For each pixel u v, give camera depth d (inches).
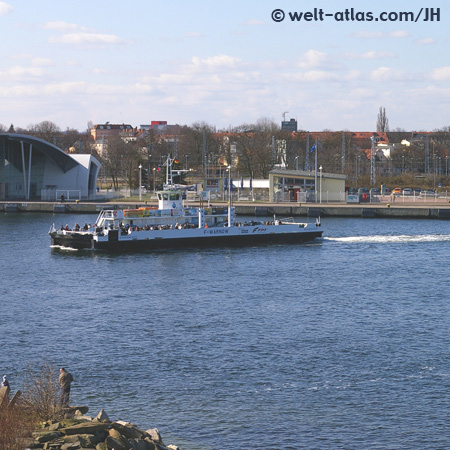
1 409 2541.8
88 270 6461.6
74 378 3484.3
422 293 5388.8
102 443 2431.1
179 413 3080.7
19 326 4448.8
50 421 2610.7
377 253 7440.9
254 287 5674.2
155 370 3592.5
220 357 3789.4
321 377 3484.3
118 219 7800.2
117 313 4790.8
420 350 3880.4
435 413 3065.9
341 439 2839.6
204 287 5684.1
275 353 3850.9
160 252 7480.3
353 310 4830.2
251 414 3068.4
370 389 3326.8
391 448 2765.7
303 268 6545.3
